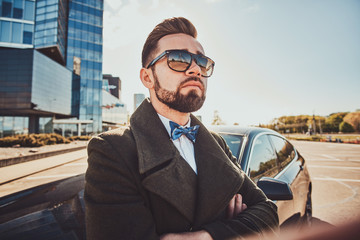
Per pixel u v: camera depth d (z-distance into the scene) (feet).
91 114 103.40
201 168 2.72
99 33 110.01
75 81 101.86
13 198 5.61
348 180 18.22
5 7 83.92
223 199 2.54
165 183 2.24
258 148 6.27
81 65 103.04
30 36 87.30
